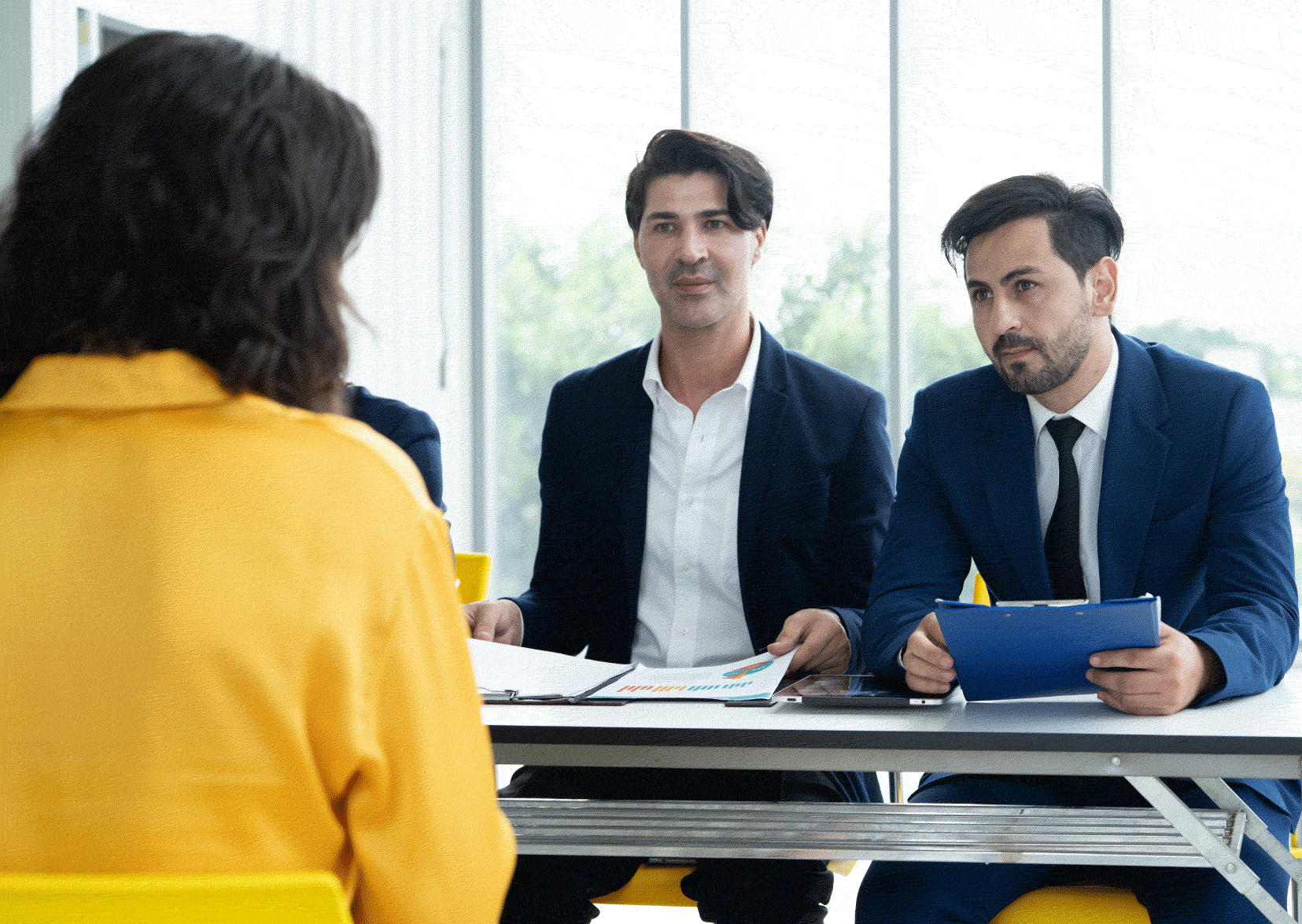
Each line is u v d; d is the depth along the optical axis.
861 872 3.36
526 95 5.42
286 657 0.69
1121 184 4.70
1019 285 1.72
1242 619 1.48
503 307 5.47
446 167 5.34
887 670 1.52
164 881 0.61
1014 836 1.32
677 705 1.37
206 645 0.67
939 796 1.61
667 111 5.27
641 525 2.06
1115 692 1.28
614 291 5.38
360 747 0.71
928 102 4.90
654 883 1.68
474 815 0.75
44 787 0.67
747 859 1.66
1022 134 4.82
